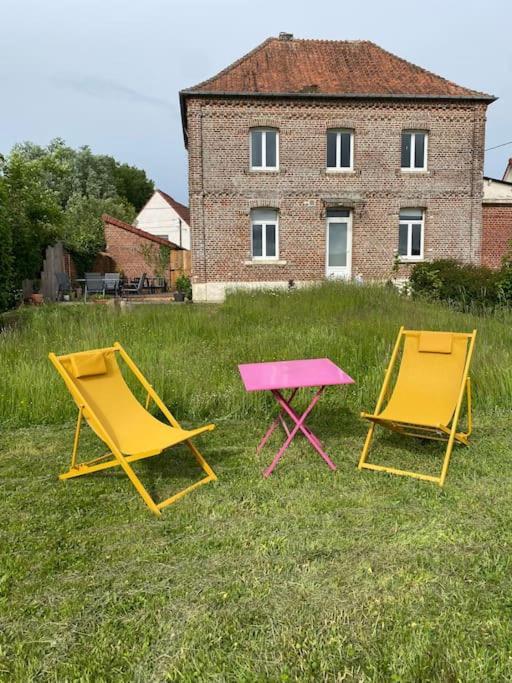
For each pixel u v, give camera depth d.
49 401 5.84
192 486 4.11
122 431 4.31
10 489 4.13
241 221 19.08
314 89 18.77
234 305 12.26
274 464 4.40
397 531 3.39
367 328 8.62
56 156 19.80
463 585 2.81
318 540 3.27
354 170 19.14
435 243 19.62
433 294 14.96
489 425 5.53
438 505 3.76
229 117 18.56
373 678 2.22
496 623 2.51
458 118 19.11
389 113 18.89
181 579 2.91
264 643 2.41
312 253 19.42
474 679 2.21
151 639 2.46
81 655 2.37
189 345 8.27
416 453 4.83
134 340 8.34
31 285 18.03
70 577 2.95
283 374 4.61
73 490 4.10
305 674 2.25
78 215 35.88
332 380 4.39
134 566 3.05
